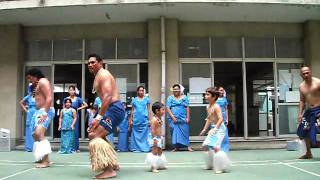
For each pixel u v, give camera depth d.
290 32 10.60
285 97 10.52
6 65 10.37
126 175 5.11
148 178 4.86
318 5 9.17
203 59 10.30
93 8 9.27
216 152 5.36
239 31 10.42
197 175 5.09
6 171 5.55
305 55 10.56
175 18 10.04
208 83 10.27
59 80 10.57
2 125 10.24
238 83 10.51
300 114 6.78
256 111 10.92
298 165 5.95
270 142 10.09
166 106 9.39
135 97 9.39
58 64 10.60
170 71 9.97
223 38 10.45
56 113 10.44
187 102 9.10
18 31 10.42
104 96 4.96
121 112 5.12
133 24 10.36
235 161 6.59
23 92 10.60
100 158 4.78
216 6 9.20
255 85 10.65
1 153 8.59
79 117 10.00
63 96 10.51
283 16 10.09
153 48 9.99
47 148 5.93
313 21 10.37
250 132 10.80
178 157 7.44
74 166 6.11
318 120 6.51
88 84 10.48
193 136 10.04
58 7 9.17
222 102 8.29
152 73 9.95
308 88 6.59
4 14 9.67
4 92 10.32
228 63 10.48
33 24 10.55
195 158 7.25
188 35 10.30
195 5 9.10
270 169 5.57
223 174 5.16
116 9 9.34
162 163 5.65
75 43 10.56
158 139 5.57
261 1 8.98
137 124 8.94
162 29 9.88
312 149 8.61
